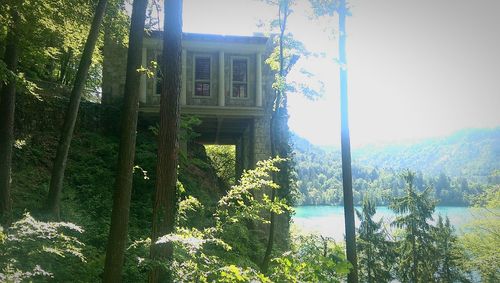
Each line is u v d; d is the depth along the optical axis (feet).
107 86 61.77
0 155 30.78
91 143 51.93
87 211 38.60
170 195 21.07
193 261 18.52
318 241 26.53
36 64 38.11
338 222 193.67
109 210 39.17
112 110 59.41
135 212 41.16
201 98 62.13
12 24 29.91
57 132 51.88
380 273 90.84
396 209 98.78
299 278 20.68
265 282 16.39
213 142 90.68
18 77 26.86
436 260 93.56
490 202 95.40
